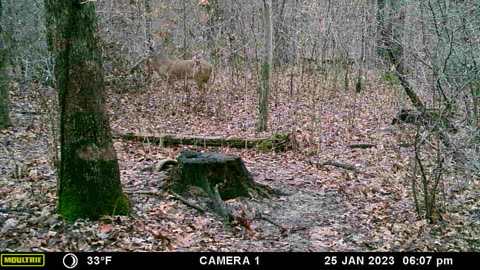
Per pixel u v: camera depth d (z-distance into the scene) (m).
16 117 11.00
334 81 15.32
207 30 15.78
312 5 15.64
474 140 5.99
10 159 7.58
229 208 5.78
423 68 6.11
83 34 4.90
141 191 6.16
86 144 5.08
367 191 6.88
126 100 13.37
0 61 9.86
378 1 11.62
